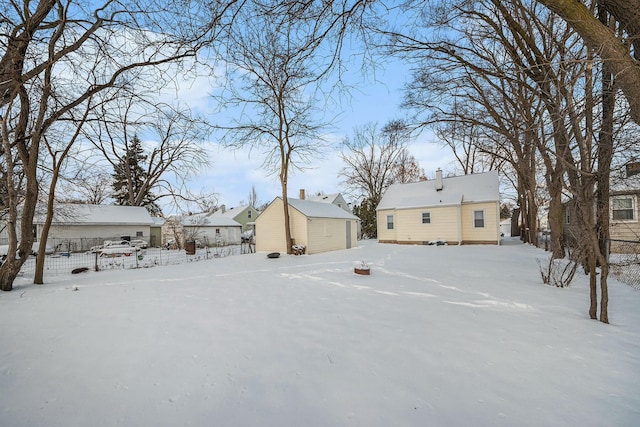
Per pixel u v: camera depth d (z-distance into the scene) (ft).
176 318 15.23
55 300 19.48
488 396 7.95
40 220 62.85
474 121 38.19
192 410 7.49
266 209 57.52
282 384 8.71
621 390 8.16
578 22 8.27
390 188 82.64
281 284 24.79
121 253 60.13
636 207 42.01
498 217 63.77
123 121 28.27
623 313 15.08
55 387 8.61
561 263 33.50
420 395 8.04
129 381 8.93
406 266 32.71
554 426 6.73
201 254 61.62
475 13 26.00
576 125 13.74
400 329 13.12
